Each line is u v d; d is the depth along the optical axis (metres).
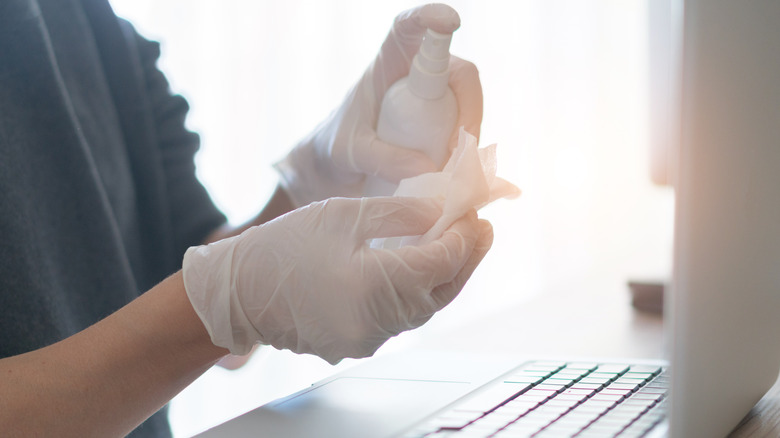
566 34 2.64
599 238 2.71
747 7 0.72
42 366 0.78
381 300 0.76
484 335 1.06
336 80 2.44
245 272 0.77
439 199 0.80
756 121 0.74
